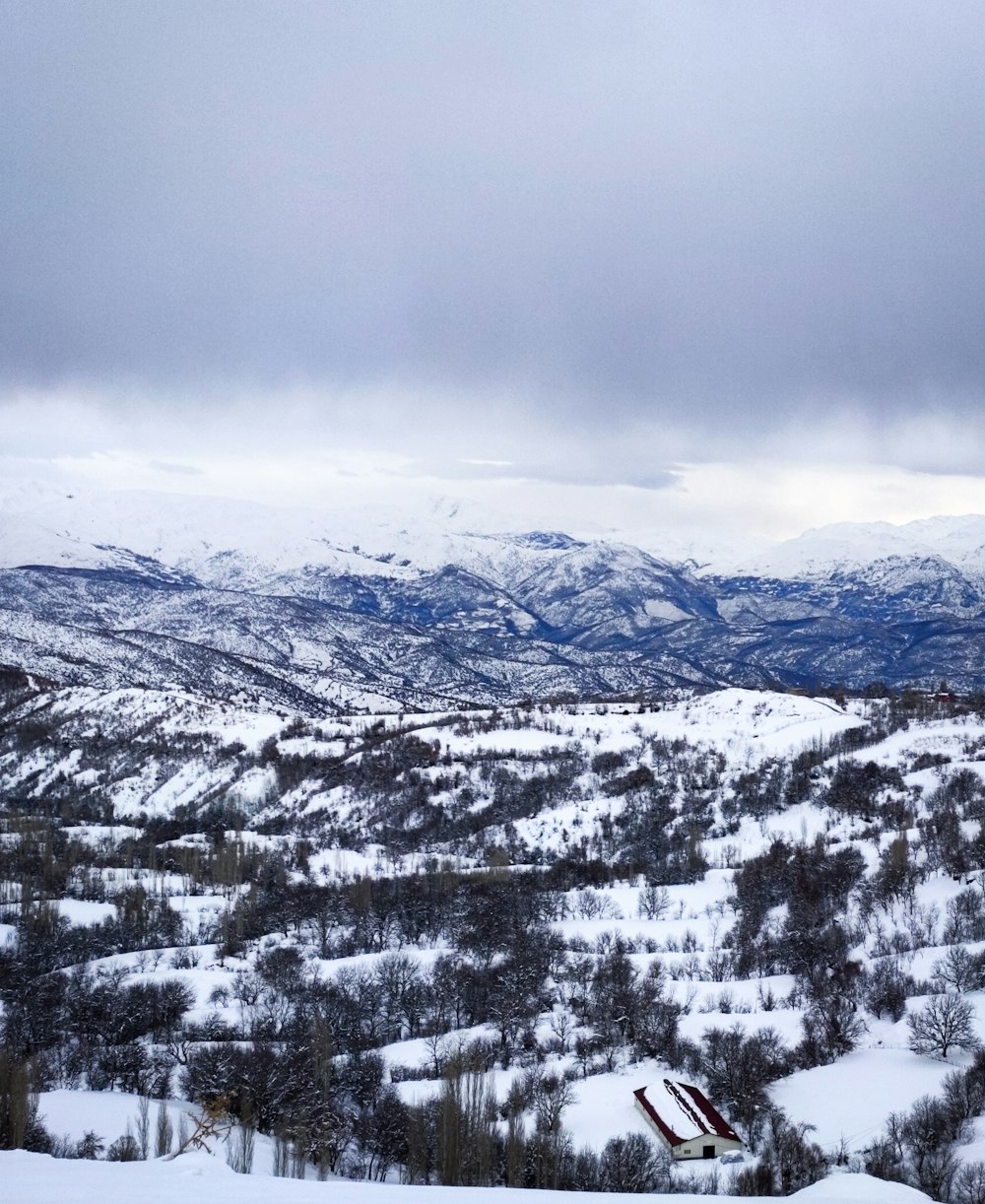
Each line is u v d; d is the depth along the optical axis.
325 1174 164.12
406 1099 188.25
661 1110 177.75
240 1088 181.50
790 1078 197.50
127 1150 157.25
